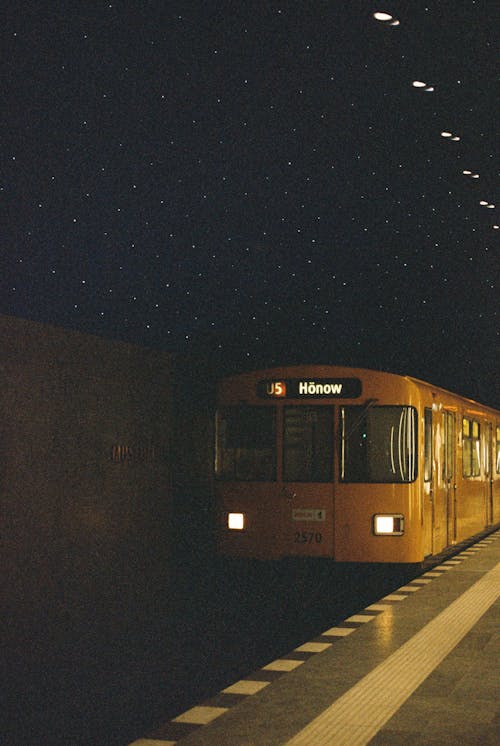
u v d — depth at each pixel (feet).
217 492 46.11
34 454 44.14
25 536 43.01
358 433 44.27
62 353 46.68
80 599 46.70
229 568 45.68
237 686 23.77
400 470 43.78
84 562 47.55
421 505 44.21
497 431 74.38
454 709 20.75
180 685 28.50
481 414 65.98
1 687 28.32
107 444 50.42
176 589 51.26
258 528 45.21
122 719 24.49
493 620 32.53
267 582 45.11
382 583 48.06
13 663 31.89
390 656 26.55
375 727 19.31
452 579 43.50
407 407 44.06
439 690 22.54
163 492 56.29
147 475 54.49
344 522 44.06
